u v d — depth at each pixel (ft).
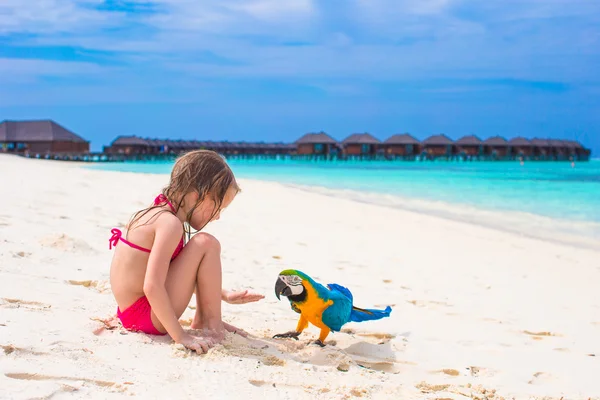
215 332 10.09
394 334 12.82
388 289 17.53
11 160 68.95
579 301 17.76
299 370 9.18
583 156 264.72
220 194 9.94
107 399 7.06
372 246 26.02
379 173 117.70
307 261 20.75
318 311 10.48
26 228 18.39
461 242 29.60
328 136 228.02
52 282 12.68
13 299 10.85
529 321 14.90
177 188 9.91
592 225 38.96
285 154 258.98
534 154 251.19
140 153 199.11
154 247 9.38
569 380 10.66
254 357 9.46
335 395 8.29
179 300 9.82
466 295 17.54
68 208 25.63
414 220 37.58
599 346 13.02
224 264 18.54
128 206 29.27
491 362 11.42
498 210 47.14
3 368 7.49
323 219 34.65
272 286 16.10
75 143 186.29
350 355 11.05
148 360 8.59
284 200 44.52
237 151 247.29
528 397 9.68
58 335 9.04
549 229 37.01
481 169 150.61
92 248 16.72
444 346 12.23
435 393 9.23
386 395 8.71
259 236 25.57
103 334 9.58
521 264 24.29
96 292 12.50
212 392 7.68
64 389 7.14
